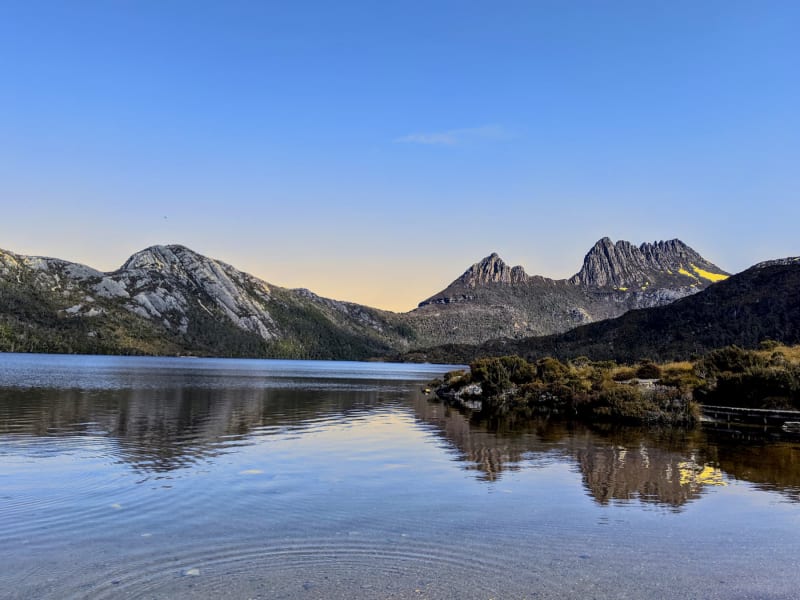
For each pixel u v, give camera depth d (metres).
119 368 113.81
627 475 18.11
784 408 37.06
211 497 14.44
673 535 11.95
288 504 13.89
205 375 96.00
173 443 22.88
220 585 8.98
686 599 8.79
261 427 28.94
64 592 8.65
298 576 9.39
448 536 11.59
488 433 28.34
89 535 11.38
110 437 23.94
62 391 48.19
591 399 38.78
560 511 13.64
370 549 10.76
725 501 14.91
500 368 53.72
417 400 51.84
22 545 10.76
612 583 9.34
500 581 9.33
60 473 16.86
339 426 30.28
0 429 25.47
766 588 9.27
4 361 126.81
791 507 14.42
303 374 119.94
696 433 29.44
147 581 9.10
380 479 16.98
